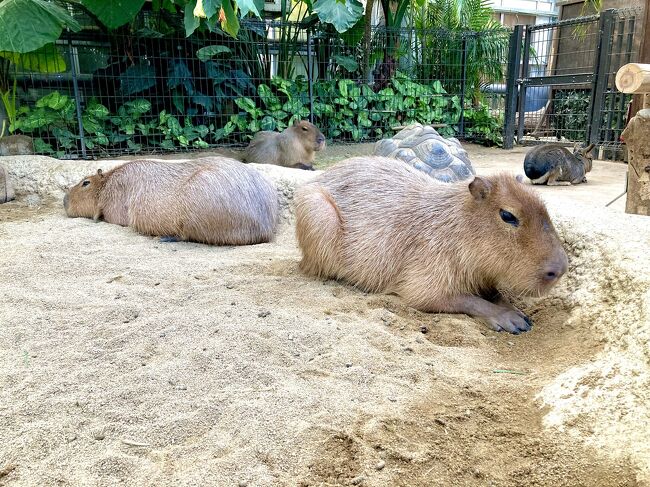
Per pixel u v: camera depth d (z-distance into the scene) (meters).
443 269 1.83
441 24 7.36
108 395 1.30
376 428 1.18
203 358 1.46
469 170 3.05
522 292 1.75
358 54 6.51
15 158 3.88
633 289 1.56
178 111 5.56
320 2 5.40
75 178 3.69
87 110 5.01
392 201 2.00
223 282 2.08
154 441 1.14
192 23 2.28
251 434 1.15
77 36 5.08
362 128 6.48
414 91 6.65
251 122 5.73
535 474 1.05
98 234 2.83
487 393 1.33
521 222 1.70
